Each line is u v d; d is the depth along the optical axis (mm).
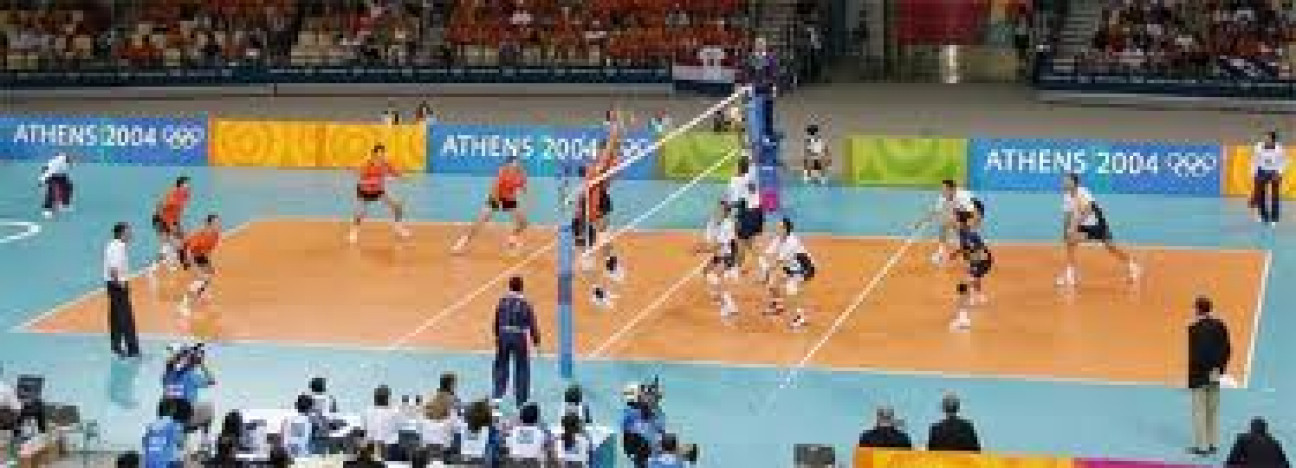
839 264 32125
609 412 23859
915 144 40219
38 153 43875
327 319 28391
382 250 33406
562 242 25109
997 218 36438
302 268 31875
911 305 29266
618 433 22641
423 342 27109
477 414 19984
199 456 19922
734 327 28031
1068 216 30359
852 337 27453
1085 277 31250
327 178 41312
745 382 25234
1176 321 28250
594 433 21000
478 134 41875
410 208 37500
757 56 41562
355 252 33219
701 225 35562
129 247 33781
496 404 22000
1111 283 30812
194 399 21562
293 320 28344
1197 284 30703
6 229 35531
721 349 26844
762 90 36656
